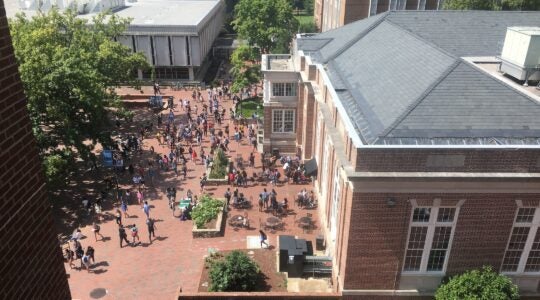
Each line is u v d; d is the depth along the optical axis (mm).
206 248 30625
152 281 27516
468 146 18938
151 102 59844
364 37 34938
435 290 21469
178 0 98562
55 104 36406
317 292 23109
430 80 22281
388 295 21625
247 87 64438
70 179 40219
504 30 32500
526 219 20391
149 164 41500
